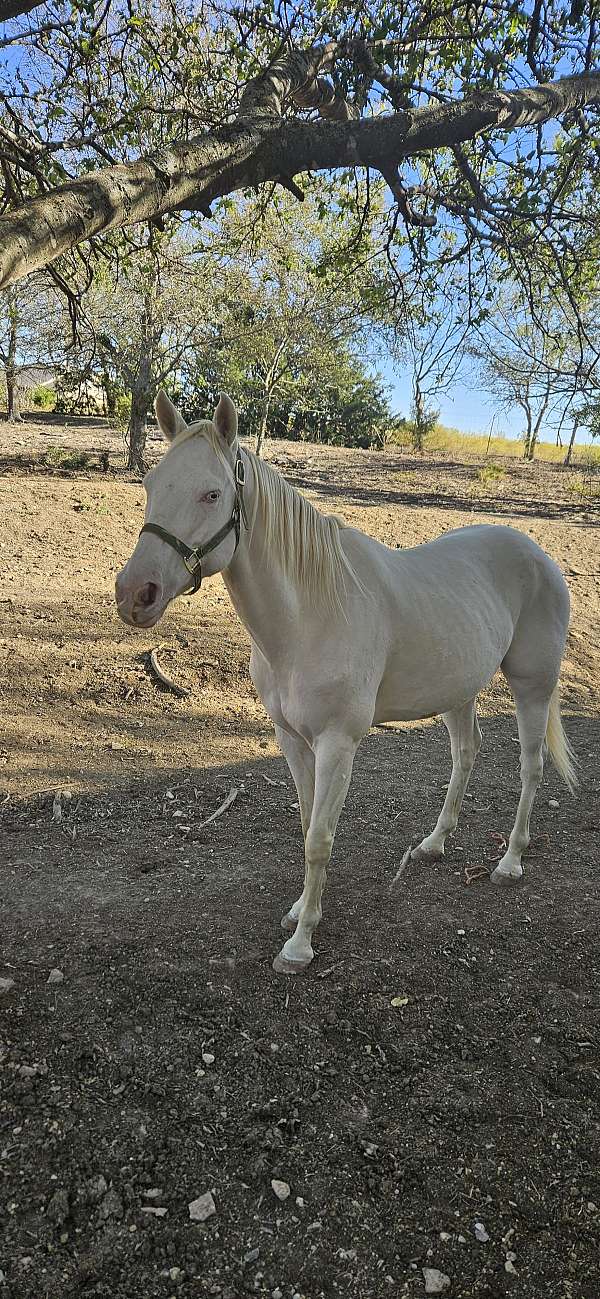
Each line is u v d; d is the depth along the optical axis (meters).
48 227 1.70
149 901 2.92
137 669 5.35
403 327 4.23
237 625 6.34
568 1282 1.56
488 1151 1.87
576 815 3.97
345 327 10.33
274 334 12.38
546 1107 2.03
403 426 28.69
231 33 2.95
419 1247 1.62
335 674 2.34
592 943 2.81
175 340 11.30
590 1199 1.76
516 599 3.13
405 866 3.33
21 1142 1.82
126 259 3.32
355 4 2.44
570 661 6.58
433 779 4.33
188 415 18.33
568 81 2.66
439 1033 2.29
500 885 3.21
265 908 2.91
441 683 2.78
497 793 4.19
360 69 2.46
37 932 2.67
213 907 2.90
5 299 7.02
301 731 2.46
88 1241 1.59
